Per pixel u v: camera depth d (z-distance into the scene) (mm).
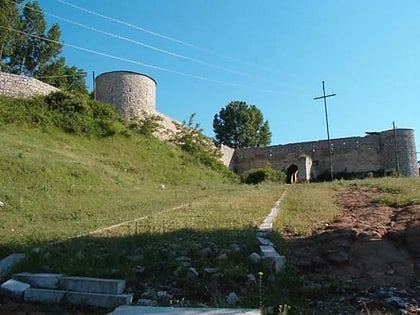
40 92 29266
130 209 13617
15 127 24688
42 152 21062
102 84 38062
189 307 4961
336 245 7312
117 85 37438
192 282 5953
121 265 6621
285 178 37219
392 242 7742
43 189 16094
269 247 7023
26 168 17328
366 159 43938
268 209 11578
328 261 6707
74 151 24562
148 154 29953
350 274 6328
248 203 12969
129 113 36844
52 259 7000
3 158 17531
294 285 5789
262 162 48188
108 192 17875
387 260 6777
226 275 5988
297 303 5336
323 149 45781
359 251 7195
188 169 30797
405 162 42750
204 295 5652
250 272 6191
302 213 10703
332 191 16297
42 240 8562
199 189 21797
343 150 44969
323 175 45031
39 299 5863
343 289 5766
